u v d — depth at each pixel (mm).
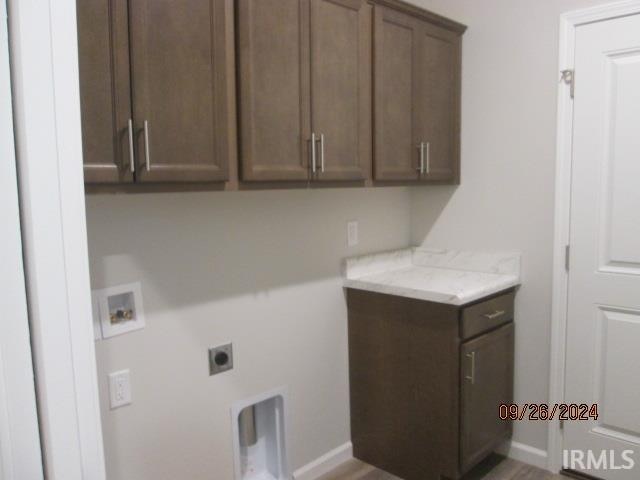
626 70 2107
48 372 669
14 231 635
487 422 2350
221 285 2012
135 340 1764
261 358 2178
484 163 2566
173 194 1841
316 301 2406
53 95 663
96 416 731
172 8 1436
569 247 2316
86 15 1267
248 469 2271
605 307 2240
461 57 2590
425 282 2391
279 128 1736
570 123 2271
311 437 2418
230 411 2072
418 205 2865
